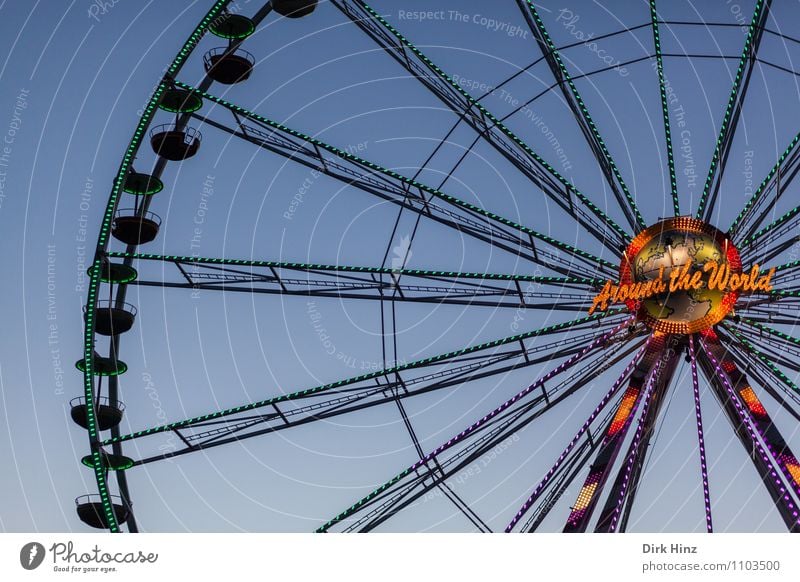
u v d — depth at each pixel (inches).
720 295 1272.1
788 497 1192.8
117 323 1408.7
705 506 1128.8
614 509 1190.3
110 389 1428.4
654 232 1306.6
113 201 1317.7
